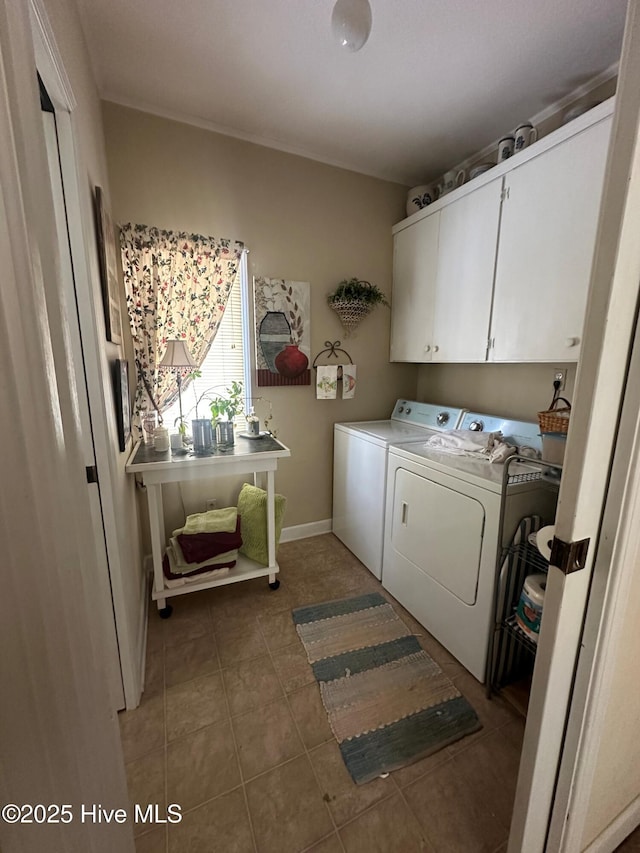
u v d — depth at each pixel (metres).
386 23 1.36
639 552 0.69
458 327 2.07
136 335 2.00
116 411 1.57
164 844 0.99
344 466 2.53
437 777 1.15
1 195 0.41
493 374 2.24
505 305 1.76
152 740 1.26
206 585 1.92
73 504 0.59
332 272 2.50
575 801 0.78
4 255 0.42
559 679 0.71
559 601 0.67
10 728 0.42
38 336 0.48
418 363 2.90
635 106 0.50
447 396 2.61
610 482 0.64
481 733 1.30
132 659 1.37
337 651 1.66
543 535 0.69
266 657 1.62
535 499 1.40
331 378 2.54
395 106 1.85
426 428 2.43
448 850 0.98
